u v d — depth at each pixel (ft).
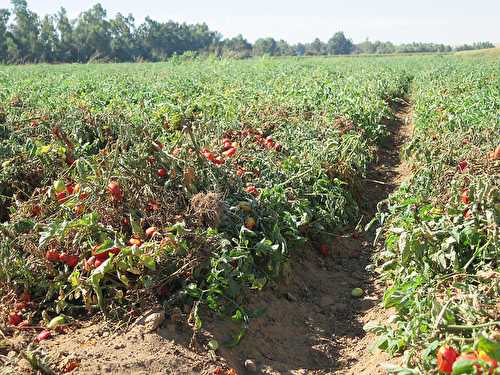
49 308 14.51
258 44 340.18
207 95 41.70
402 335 12.89
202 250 15.08
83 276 14.73
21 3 212.43
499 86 54.95
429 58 170.09
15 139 22.72
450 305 12.58
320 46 462.19
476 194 16.42
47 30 211.20
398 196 22.00
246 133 28.25
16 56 186.80
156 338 13.21
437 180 21.01
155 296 14.51
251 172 21.72
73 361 12.05
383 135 39.47
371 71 87.86
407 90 77.36
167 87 49.96
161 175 17.62
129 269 14.16
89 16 240.73
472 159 20.99
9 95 39.88
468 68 94.53
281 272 17.69
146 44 264.52
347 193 23.67
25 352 11.99
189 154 18.51
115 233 14.92
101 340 13.17
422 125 36.42
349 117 34.65
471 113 35.47
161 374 12.20
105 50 228.02
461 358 9.52
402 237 15.80
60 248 15.31
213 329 14.05
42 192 18.43
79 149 21.30
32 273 14.89
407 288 15.02
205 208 15.83
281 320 15.96
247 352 14.06
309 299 17.88
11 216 17.21
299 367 14.14
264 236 17.22
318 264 20.33
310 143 26.48
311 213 20.42
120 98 39.27
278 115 34.47
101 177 16.52
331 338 15.61
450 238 15.47
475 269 15.44
